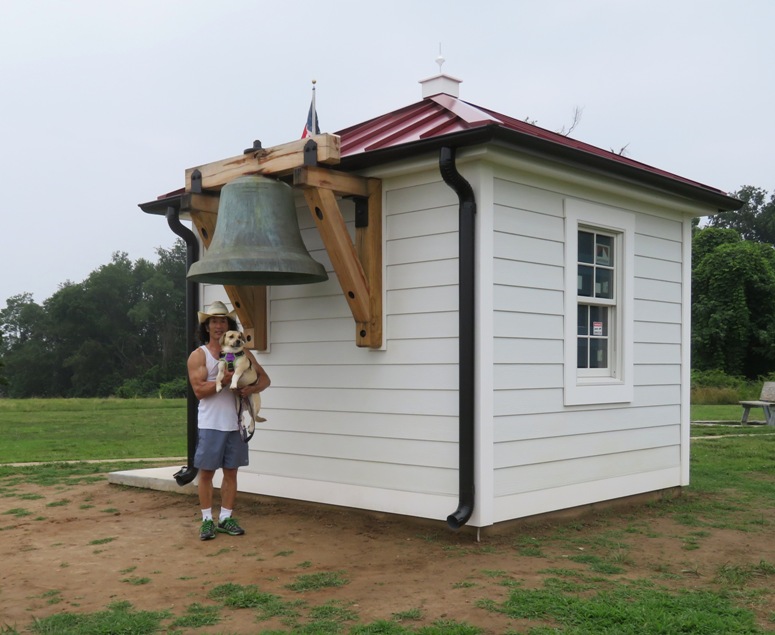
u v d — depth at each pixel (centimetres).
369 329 709
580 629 451
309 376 783
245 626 461
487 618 470
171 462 1220
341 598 508
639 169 751
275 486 808
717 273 4572
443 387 675
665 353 877
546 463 719
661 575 572
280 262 668
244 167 721
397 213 711
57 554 636
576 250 753
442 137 625
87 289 7850
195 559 612
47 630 454
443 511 672
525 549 628
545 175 711
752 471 1105
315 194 669
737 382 3869
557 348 731
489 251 659
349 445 746
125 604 503
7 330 8681
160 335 7888
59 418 2319
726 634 448
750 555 634
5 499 893
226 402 680
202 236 786
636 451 831
